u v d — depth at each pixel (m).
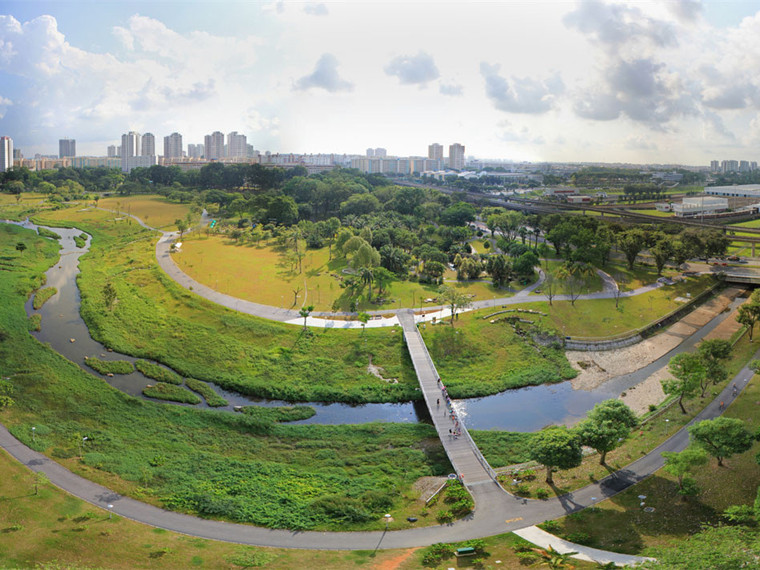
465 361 161.75
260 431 125.81
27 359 152.00
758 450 107.44
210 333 173.25
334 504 95.06
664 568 67.50
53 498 93.12
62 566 74.81
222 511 92.94
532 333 178.00
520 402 144.50
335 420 134.88
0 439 112.88
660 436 118.19
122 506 93.31
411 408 141.38
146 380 147.75
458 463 111.06
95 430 120.69
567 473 107.12
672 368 130.50
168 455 112.94
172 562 78.31
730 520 87.88
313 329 176.25
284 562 79.56
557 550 82.56
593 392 149.62
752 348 160.88
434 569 77.88
